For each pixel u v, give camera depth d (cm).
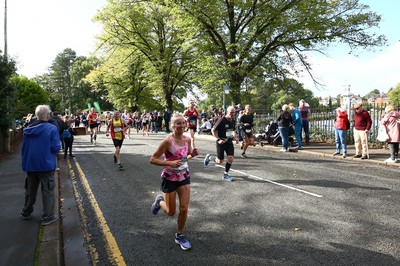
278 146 1454
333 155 1148
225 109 1823
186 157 422
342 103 1477
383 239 430
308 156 1184
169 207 420
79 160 1181
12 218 520
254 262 375
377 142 1327
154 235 463
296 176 829
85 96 8325
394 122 955
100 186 766
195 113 1291
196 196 661
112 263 380
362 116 1055
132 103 4322
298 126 1327
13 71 1341
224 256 392
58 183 792
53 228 478
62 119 1227
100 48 3144
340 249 403
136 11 2861
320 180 778
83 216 550
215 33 1958
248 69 1970
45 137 494
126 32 3011
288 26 1853
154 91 3350
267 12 1805
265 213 545
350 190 681
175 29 2897
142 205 609
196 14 1830
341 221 500
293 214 537
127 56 3136
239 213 548
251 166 983
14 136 1841
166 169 416
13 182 776
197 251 408
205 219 523
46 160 492
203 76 1994
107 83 4244
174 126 412
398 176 814
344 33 1884
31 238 439
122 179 837
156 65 3120
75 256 397
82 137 2297
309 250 402
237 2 1795
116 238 454
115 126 967
